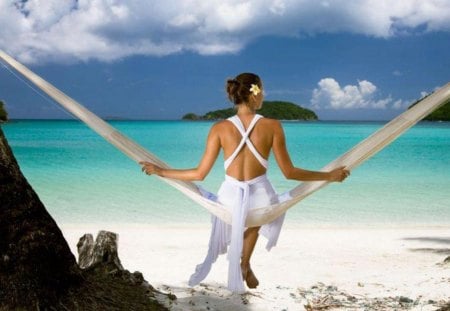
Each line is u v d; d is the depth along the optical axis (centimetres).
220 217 360
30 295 356
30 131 7419
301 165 2812
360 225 1160
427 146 4278
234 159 353
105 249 490
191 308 498
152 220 1187
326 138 6016
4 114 10525
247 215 351
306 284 658
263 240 979
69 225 1109
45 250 371
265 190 357
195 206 1391
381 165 2688
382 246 923
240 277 345
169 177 371
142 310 426
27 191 374
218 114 17612
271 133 354
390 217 1266
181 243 926
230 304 538
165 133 7350
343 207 1409
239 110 360
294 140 5550
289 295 591
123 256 809
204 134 7025
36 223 372
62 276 385
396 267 757
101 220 1177
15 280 353
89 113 392
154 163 391
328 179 372
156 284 616
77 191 1652
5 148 370
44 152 3344
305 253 859
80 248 504
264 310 529
